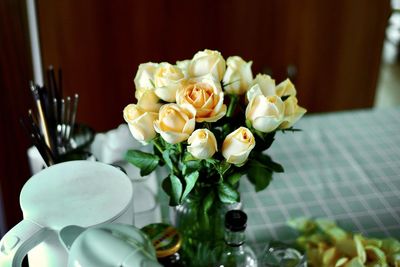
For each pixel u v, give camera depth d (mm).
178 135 1056
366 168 1631
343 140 1751
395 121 1868
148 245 959
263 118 1066
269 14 2736
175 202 1155
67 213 1055
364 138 1763
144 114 1076
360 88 3127
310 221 1417
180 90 1084
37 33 2170
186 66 1174
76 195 1090
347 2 2793
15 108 2322
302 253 1259
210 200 1156
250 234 1396
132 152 1187
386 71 4645
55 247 1055
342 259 1268
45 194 1091
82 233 984
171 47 2701
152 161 1175
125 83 2730
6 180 2410
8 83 2268
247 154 1066
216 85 1079
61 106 1290
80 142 1367
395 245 1289
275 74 2943
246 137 1060
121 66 2676
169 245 1167
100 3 2477
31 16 2133
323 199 1513
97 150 1587
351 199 1514
